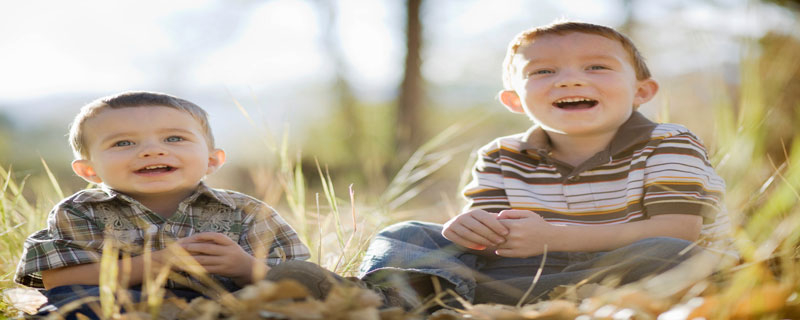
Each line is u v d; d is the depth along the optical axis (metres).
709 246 1.84
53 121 8.90
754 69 2.41
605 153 1.98
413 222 2.00
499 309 1.38
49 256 1.66
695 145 1.93
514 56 2.17
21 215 2.44
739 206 2.22
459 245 1.85
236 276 1.69
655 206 1.81
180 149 1.83
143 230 1.78
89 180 1.93
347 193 4.68
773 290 1.32
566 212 1.97
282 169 2.71
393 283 1.62
